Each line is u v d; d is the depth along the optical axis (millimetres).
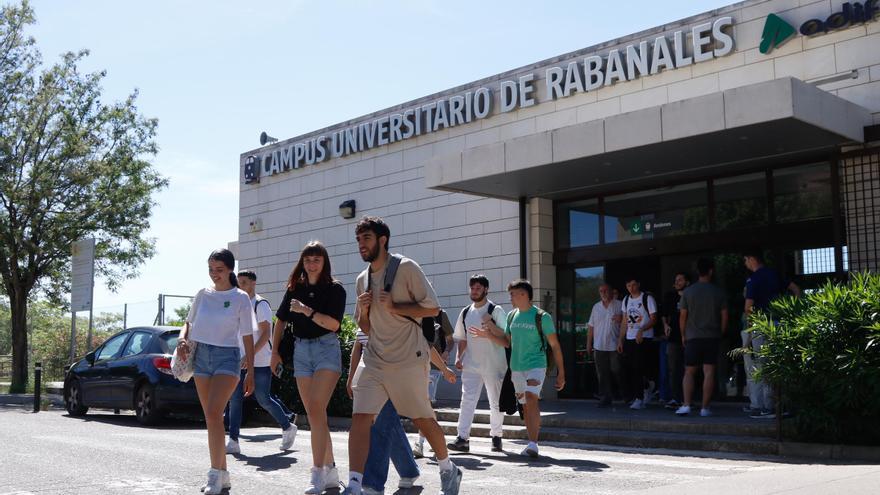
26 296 25594
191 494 6582
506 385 9258
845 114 11453
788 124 10805
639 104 14586
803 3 12805
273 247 22141
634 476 7582
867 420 8539
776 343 8969
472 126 17172
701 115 11250
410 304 5609
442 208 17750
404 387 5660
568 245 15969
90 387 14367
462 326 9516
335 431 12430
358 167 19781
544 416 11758
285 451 9469
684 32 14109
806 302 9188
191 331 6602
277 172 22062
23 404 19656
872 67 12086
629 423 10852
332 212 20422
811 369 8633
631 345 13078
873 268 11742
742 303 13523
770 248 13195
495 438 9516
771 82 10609
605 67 15109
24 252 25078
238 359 6672
